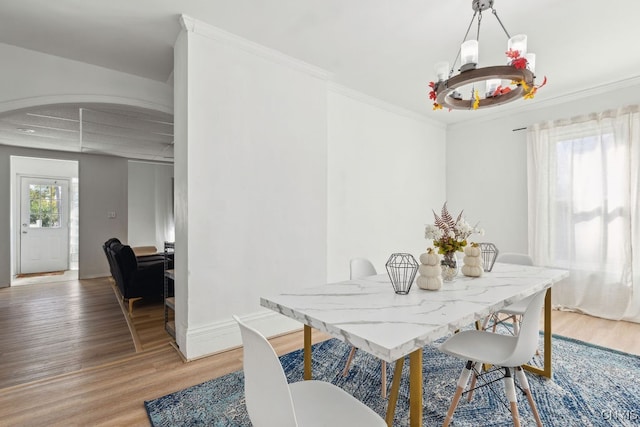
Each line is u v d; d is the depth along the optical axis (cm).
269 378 92
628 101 337
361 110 390
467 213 480
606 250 340
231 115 261
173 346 265
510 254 293
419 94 388
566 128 371
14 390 201
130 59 292
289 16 235
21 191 647
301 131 307
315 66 314
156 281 392
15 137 500
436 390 202
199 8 224
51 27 243
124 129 462
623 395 194
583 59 296
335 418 108
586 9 223
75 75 293
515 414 144
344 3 220
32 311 384
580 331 303
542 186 387
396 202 431
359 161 388
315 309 138
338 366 232
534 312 141
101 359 248
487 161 457
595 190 350
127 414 176
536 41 265
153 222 770
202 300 247
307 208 312
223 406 182
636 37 259
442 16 234
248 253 271
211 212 251
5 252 527
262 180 280
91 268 606
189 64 239
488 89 215
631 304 326
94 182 618
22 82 271
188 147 239
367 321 122
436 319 124
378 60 302
